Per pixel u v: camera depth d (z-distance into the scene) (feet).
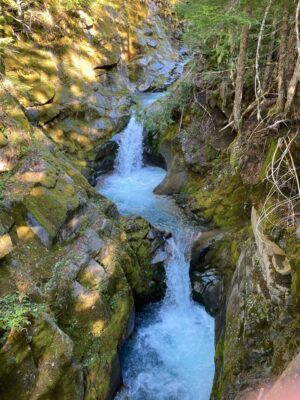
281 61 18.33
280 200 19.26
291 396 9.86
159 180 35.35
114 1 51.26
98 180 36.40
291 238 16.80
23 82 33.06
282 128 20.33
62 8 39.78
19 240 19.74
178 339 23.30
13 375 14.51
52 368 15.67
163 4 63.46
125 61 48.78
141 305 25.53
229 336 17.88
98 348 19.07
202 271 25.27
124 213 29.84
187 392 20.21
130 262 23.89
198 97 32.65
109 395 18.83
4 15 34.14
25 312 15.94
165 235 27.14
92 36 43.55
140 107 40.11
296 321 14.73
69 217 22.82
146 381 20.92
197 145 31.45
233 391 15.47
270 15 20.79
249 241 20.93
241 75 21.13
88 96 38.96
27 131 26.12
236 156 25.09
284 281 16.05
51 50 37.88
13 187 21.48
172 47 60.90
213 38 26.43
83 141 36.09
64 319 18.76
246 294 17.97
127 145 38.91
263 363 15.28
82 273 20.90
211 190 28.25
